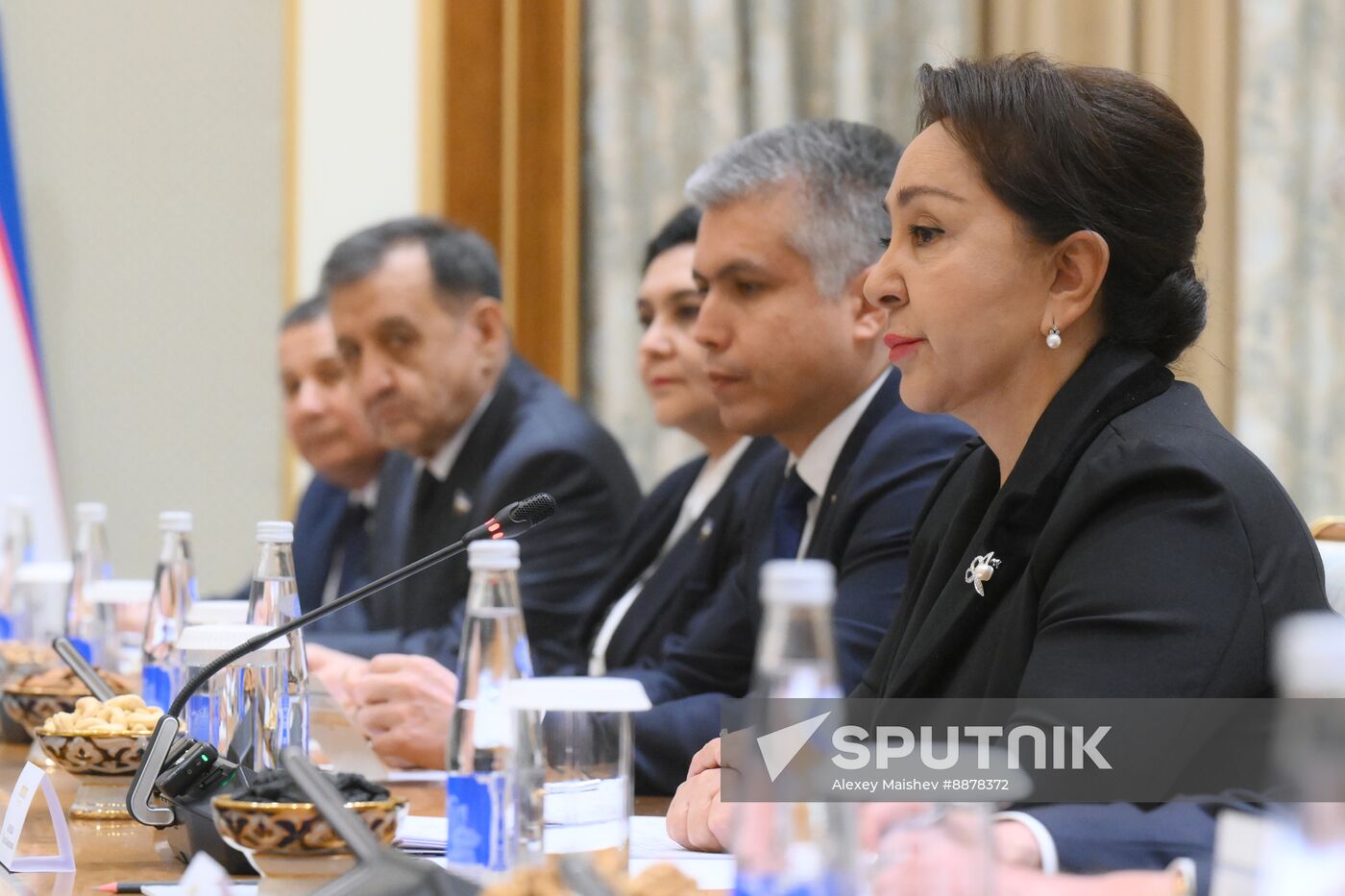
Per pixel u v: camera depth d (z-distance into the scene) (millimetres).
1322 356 6492
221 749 2191
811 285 3447
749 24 6977
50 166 7438
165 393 7492
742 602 3695
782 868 1350
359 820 1780
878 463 3277
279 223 7547
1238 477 2133
